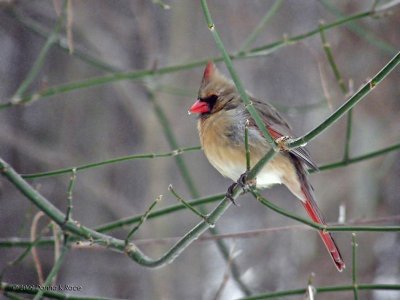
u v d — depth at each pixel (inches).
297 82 550.3
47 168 495.2
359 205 524.7
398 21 488.7
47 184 492.1
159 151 510.6
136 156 259.1
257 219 569.0
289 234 546.9
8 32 494.6
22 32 498.6
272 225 557.9
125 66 510.0
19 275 453.4
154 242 312.2
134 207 518.3
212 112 303.4
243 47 325.7
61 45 348.5
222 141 294.2
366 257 513.0
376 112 521.7
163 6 298.4
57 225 263.7
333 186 532.4
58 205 496.4
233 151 292.8
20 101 312.5
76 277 484.4
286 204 566.9
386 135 522.6
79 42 497.0
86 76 512.1
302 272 522.3
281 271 536.1
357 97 205.0
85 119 515.8
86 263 490.6
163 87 366.6
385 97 519.2
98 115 519.8
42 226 455.5
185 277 526.0
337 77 300.8
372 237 515.5
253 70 557.0
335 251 257.3
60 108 508.1
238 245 548.7
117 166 521.3
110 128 524.7
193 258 531.5
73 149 509.0
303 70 546.0
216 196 292.4
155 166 513.0
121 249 257.4
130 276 498.6
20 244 285.7
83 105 515.8
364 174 527.5
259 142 289.1
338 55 514.9
